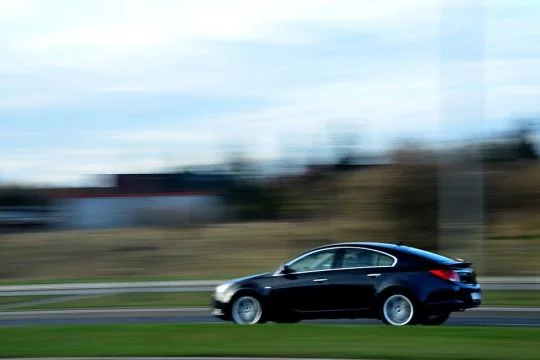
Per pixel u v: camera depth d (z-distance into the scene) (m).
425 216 40.38
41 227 58.47
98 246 47.69
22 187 60.91
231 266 38.88
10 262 43.81
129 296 27.05
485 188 45.06
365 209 43.09
